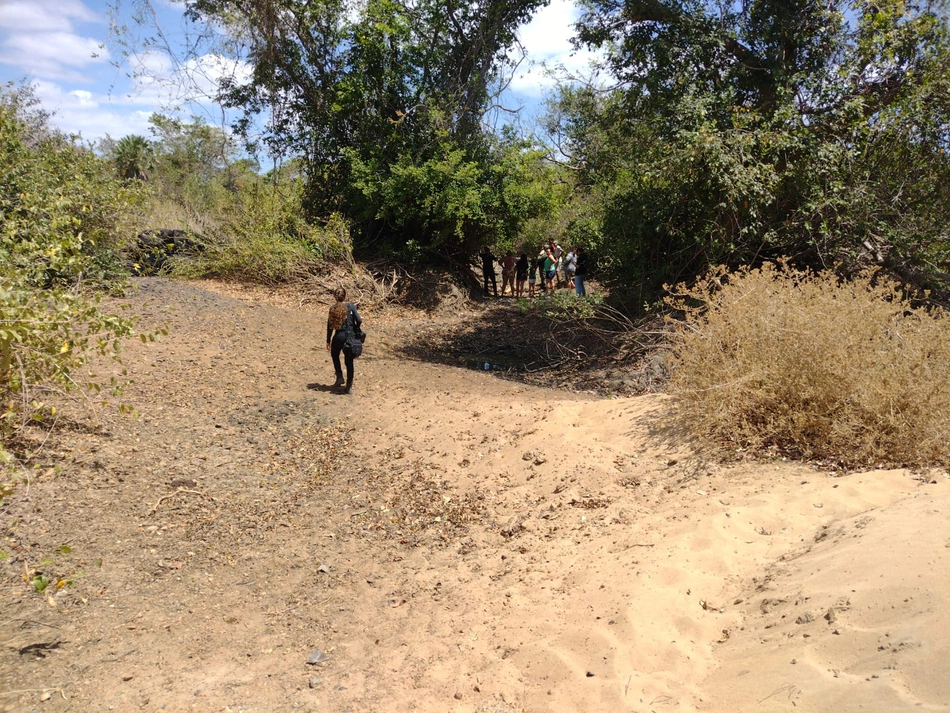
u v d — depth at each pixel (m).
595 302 14.43
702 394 6.67
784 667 3.19
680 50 14.49
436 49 20.62
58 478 6.20
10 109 13.53
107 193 12.97
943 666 2.76
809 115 13.62
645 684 3.44
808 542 4.47
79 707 3.65
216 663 4.14
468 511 6.40
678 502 5.62
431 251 20.78
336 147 20.48
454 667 3.95
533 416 8.27
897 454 5.72
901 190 12.89
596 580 4.57
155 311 12.55
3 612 4.51
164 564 5.35
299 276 18.28
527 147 21.09
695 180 13.02
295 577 5.31
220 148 25.11
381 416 9.27
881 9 13.23
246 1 19.00
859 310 6.54
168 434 7.85
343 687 3.86
